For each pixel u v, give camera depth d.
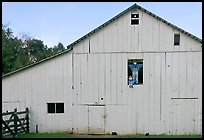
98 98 18.52
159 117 18.19
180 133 18.06
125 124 18.30
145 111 18.25
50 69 18.73
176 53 18.28
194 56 18.20
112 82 18.50
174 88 18.22
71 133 18.50
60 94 18.66
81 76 18.66
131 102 18.34
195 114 18.08
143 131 18.19
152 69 18.34
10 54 43.81
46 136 17.05
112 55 18.55
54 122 18.61
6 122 15.55
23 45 54.41
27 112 18.44
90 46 18.66
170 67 18.28
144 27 18.44
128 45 18.48
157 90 18.27
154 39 18.38
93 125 18.45
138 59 18.42
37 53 58.16
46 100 18.69
